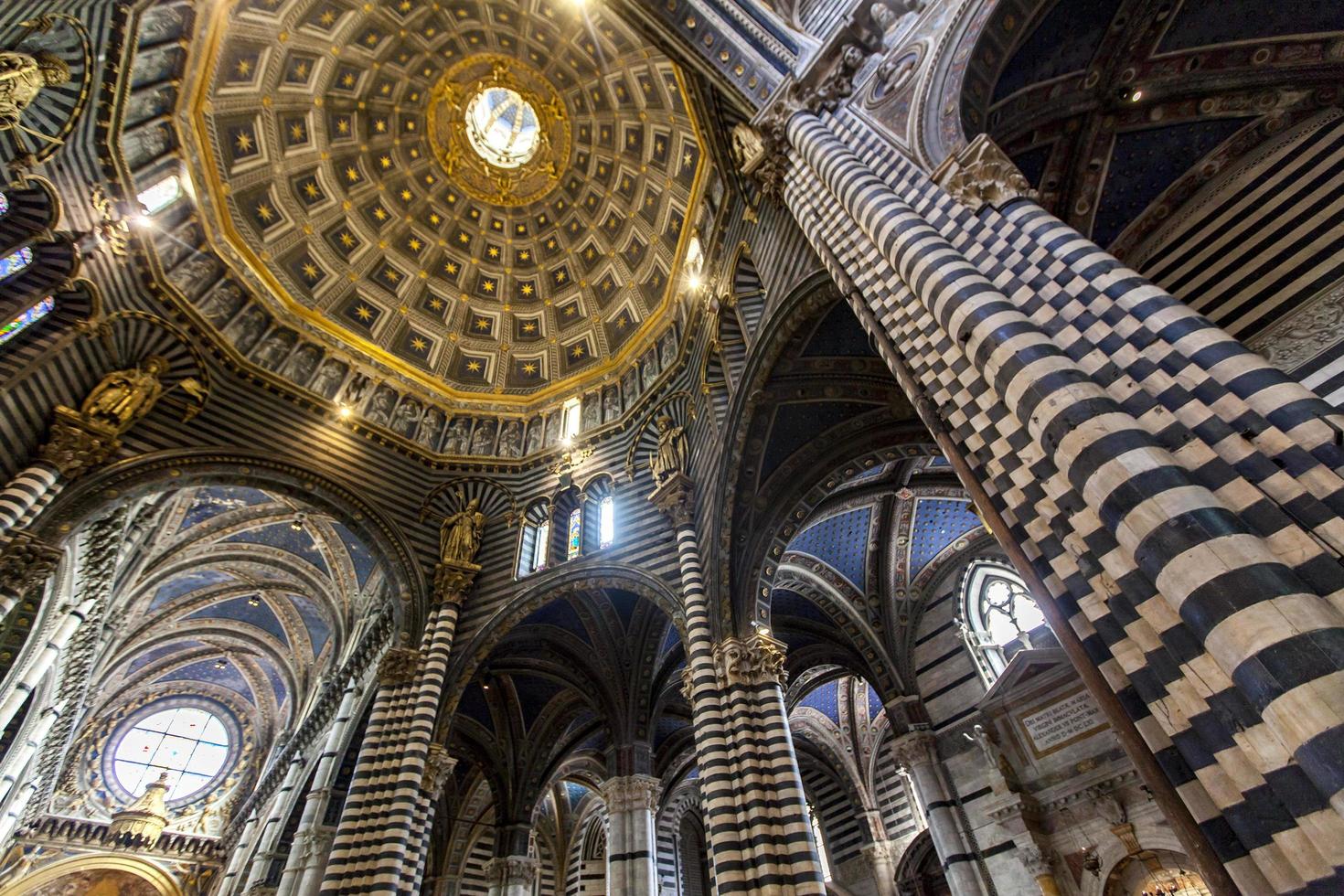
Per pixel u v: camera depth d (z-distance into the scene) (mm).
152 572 26109
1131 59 9805
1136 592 4332
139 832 32188
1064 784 15211
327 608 28672
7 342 14711
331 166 23609
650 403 21078
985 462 6504
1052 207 11016
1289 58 9336
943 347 6973
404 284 25172
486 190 26516
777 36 13367
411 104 24828
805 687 24750
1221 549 3656
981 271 6926
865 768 28750
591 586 18016
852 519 19625
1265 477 4246
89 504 15312
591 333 25781
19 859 29734
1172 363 5113
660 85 21453
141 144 17328
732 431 15742
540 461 22422
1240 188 10141
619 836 18234
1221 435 4570
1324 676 3051
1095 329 5680
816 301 13336
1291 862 3338
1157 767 4582
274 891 21469
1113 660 5023
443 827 27375
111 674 30000
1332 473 4047
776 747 12391
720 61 13828
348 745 20906
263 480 18578
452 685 17281
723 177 16828
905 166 8891
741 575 15195
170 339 18156
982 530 19844
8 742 20688
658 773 26625
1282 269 9188
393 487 20812
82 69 14516
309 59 21938
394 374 23203
